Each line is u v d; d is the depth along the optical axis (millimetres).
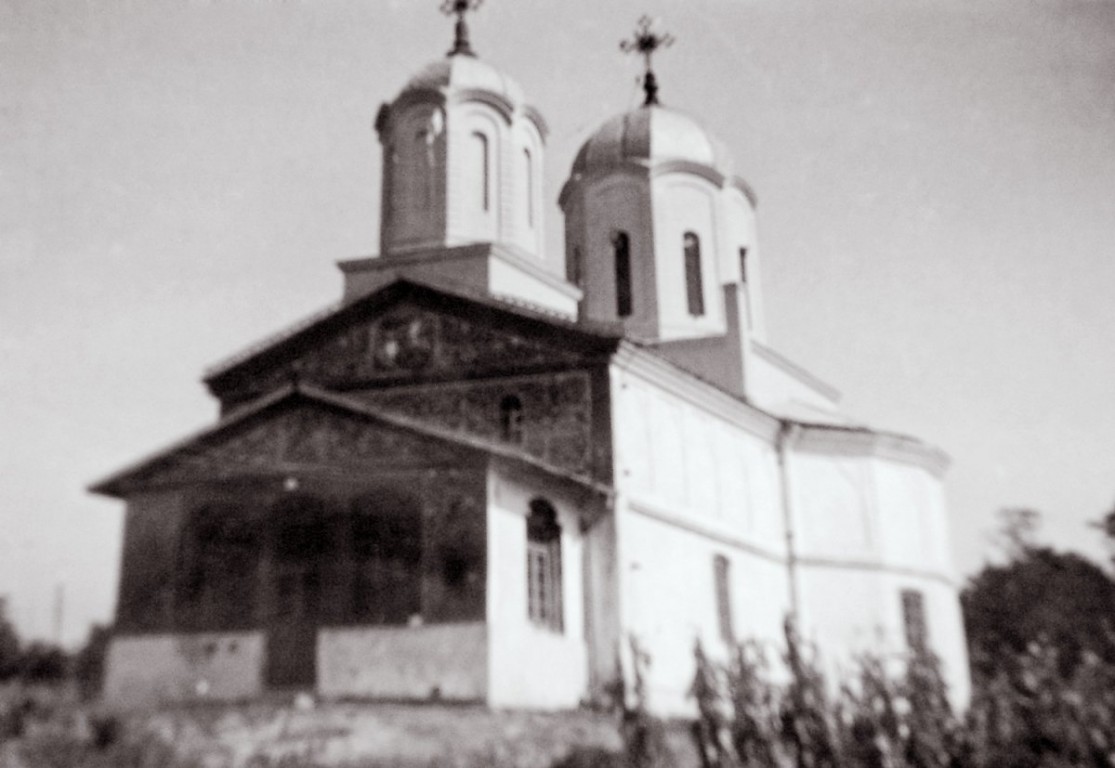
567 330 26375
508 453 22344
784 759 16500
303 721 19125
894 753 16500
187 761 17172
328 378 27516
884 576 32500
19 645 20562
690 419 28828
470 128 31375
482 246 29328
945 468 35500
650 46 38688
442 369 26984
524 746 18469
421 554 21984
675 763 17953
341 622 21859
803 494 32625
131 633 21844
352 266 29719
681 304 35281
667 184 36031
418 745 18234
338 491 22625
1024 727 17438
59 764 16734
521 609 22531
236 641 21906
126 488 23219
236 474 22875
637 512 25734
